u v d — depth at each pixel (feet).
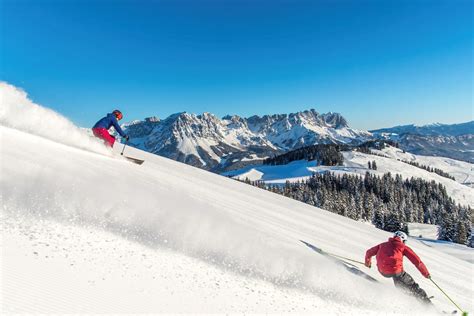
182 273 13.96
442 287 26.17
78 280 10.85
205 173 68.33
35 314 8.75
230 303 12.91
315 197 348.79
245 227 22.41
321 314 14.79
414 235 332.19
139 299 11.04
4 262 10.27
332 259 22.98
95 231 14.52
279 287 16.12
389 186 461.37
